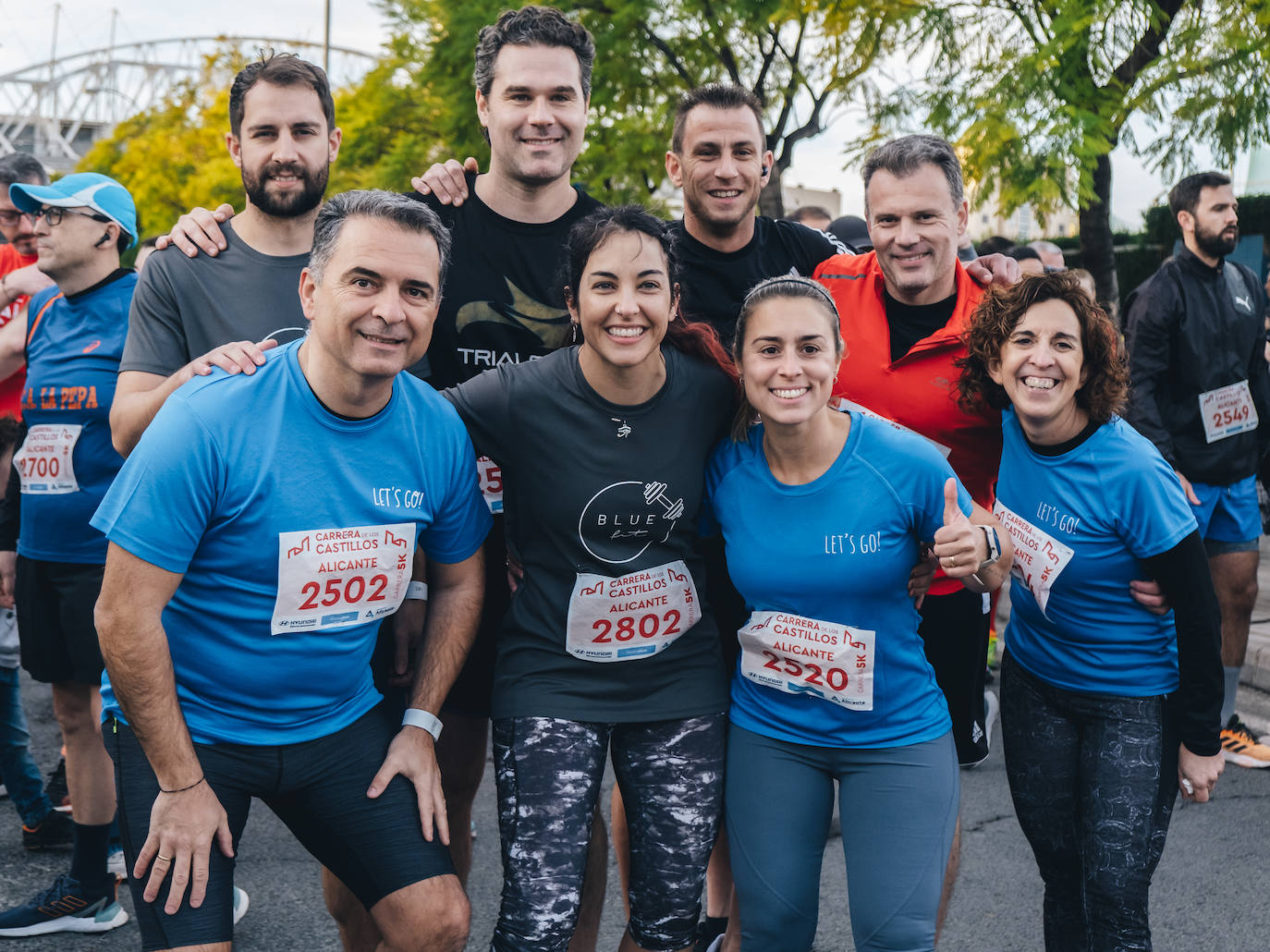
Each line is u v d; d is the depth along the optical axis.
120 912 3.20
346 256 1.93
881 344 2.81
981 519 2.29
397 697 2.63
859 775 2.27
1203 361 4.39
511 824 2.22
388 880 2.07
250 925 3.19
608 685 2.29
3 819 3.90
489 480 2.67
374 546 2.07
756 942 2.26
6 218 5.01
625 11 11.35
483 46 2.82
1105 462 2.29
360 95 19.45
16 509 3.50
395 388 2.13
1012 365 2.32
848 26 10.62
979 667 2.89
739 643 2.47
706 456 2.39
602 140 12.89
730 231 2.99
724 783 2.36
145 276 2.67
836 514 2.23
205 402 1.97
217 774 2.02
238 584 2.01
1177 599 2.26
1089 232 9.55
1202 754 2.29
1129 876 2.25
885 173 2.69
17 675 3.60
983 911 3.28
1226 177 4.38
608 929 3.19
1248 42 8.28
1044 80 8.58
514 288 2.83
